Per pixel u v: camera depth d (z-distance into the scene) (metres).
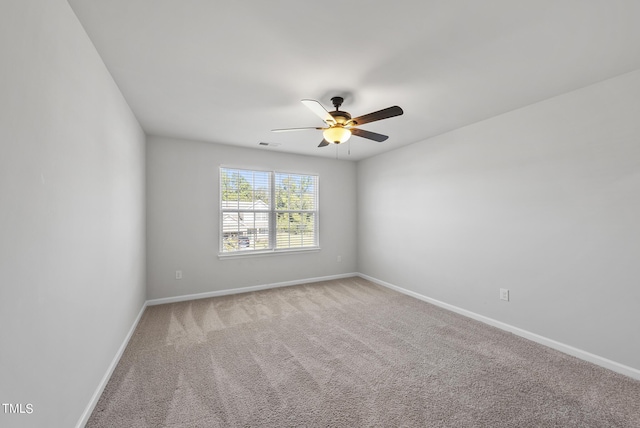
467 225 3.27
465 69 2.03
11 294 0.97
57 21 1.29
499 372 2.13
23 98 1.05
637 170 2.03
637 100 2.03
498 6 1.42
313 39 1.69
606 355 2.18
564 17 1.50
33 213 1.11
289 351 2.46
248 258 4.32
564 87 2.30
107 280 1.99
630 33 1.63
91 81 1.70
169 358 2.33
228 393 1.87
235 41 1.71
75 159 1.48
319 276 4.95
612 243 2.15
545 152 2.55
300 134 3.60
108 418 1.64
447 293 3.53
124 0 1.37
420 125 3.26
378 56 1.87
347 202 5.24
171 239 3.79
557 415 1.68
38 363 1.13
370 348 2.51
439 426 1.59
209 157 4.03
